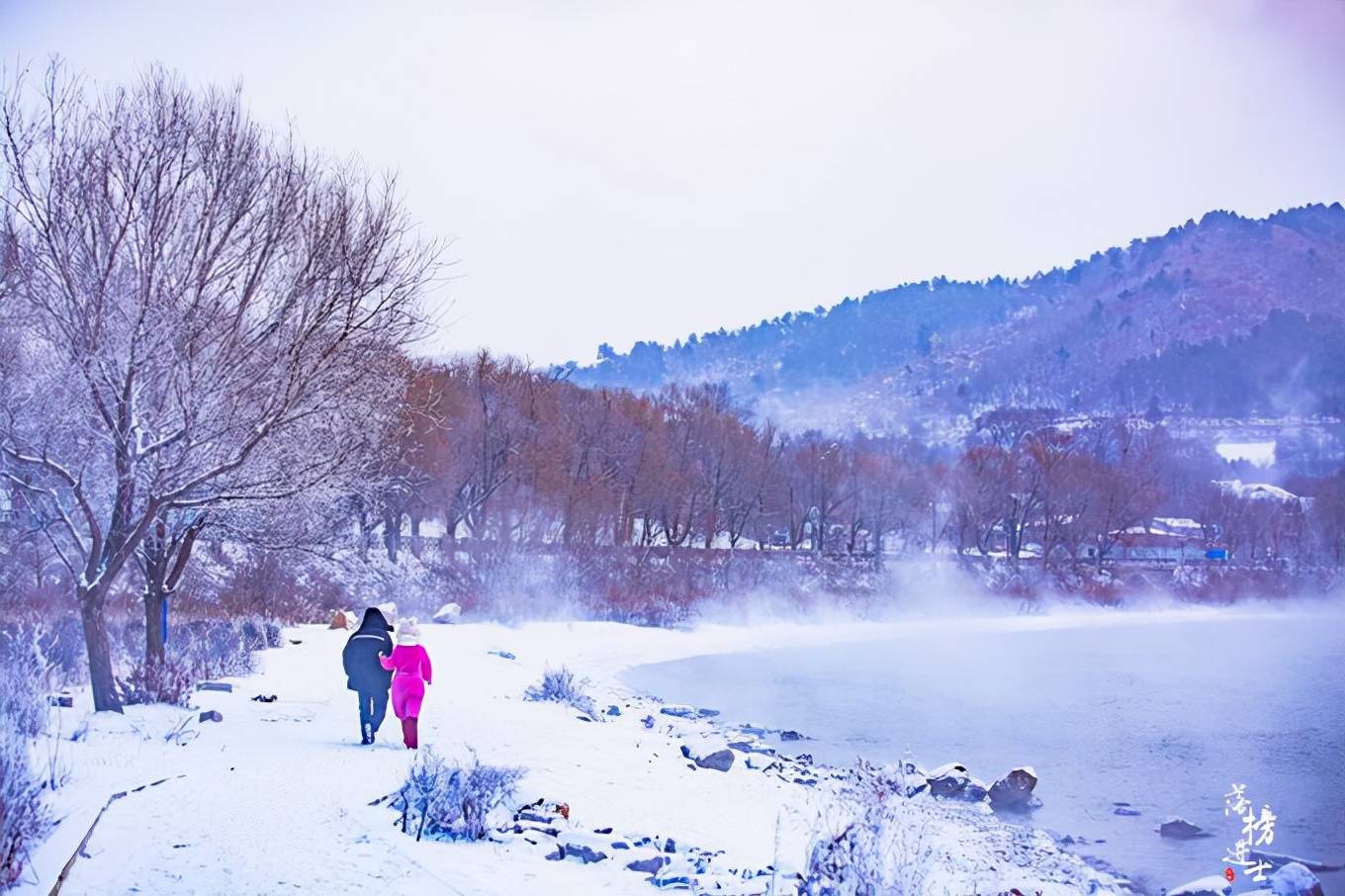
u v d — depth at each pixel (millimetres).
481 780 12266
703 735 24859
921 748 26438
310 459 18547
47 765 12219
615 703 30125
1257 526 117812
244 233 17844
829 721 30531
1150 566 102312
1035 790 21734
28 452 16719
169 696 19156
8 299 16359
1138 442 145250
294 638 34500
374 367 19125
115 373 16578
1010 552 103125
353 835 10617
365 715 16469
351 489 20719
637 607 59750
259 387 17375
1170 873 15891
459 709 22281
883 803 10836
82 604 17344
